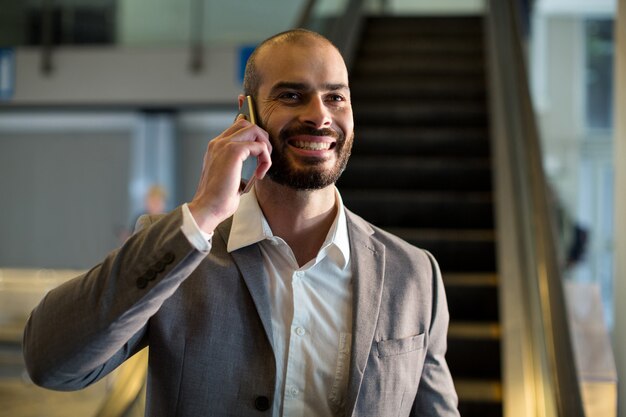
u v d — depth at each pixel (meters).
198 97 10.23
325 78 1.72
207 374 1.71
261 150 1.65
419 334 1.84
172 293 1.63
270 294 1.79
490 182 5.52
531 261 3.87
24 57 10.50
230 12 10.24
